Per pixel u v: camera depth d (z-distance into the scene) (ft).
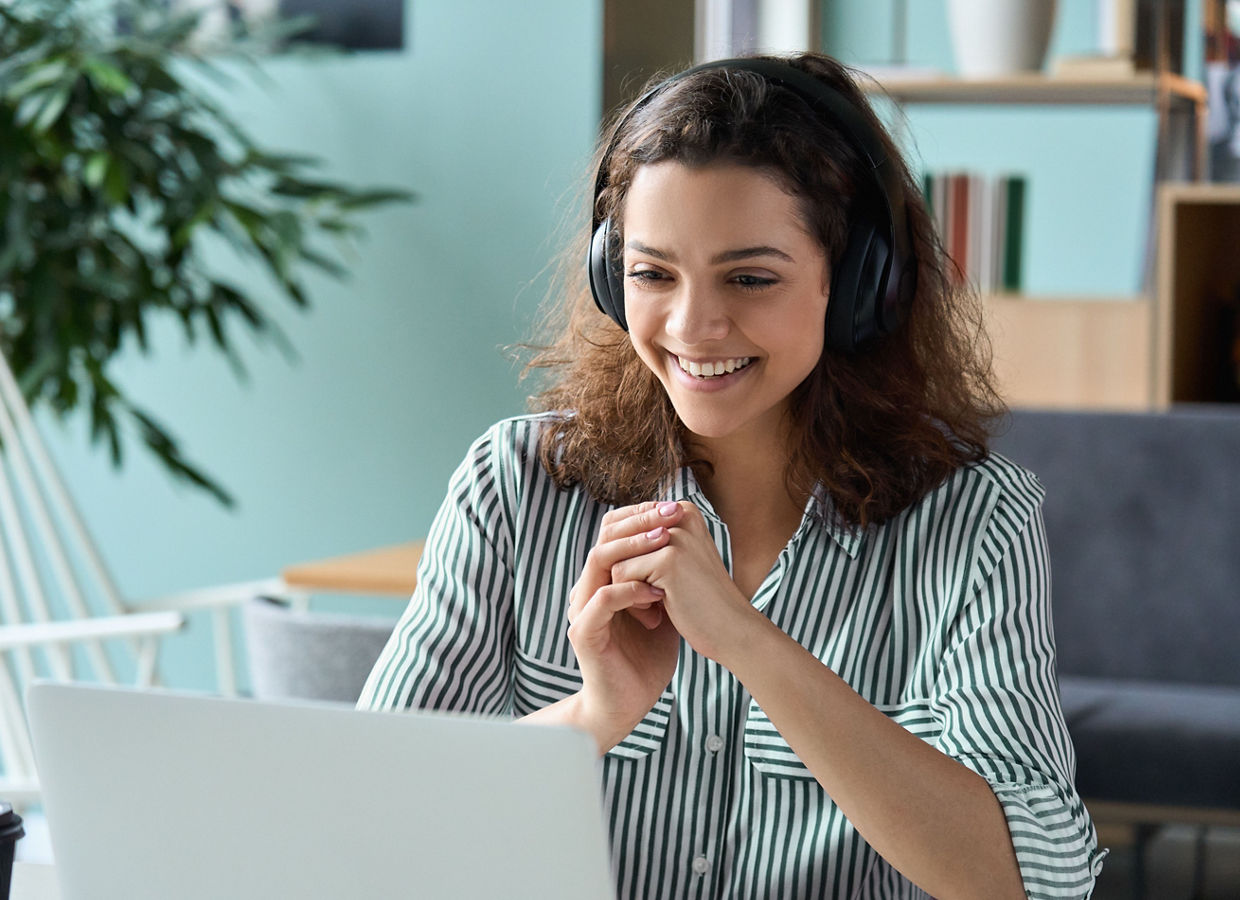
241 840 2.63
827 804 3.92
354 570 8.87
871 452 4.12
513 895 2.49
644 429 4.22
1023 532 4.05
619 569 3.51
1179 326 9.76
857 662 4.07
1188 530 9.57
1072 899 3.45
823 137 3.58
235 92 13.20
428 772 2.50
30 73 10.78
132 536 13.76
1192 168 9.94
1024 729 3.72
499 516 4.30
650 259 3.55
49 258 11.21
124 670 13.53
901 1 11.53
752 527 4.25
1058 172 11.51
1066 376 9.93
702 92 3.60
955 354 4.40
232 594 9.16
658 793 4.03
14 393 9.18
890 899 3.99
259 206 13.04
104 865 2.74
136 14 12.00
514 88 12.78
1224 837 9.37
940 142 11.71
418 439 13.23
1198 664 9.53
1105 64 9.62
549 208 12.78
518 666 4.29
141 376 13.65
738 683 3.98
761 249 3.46
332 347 13.33
